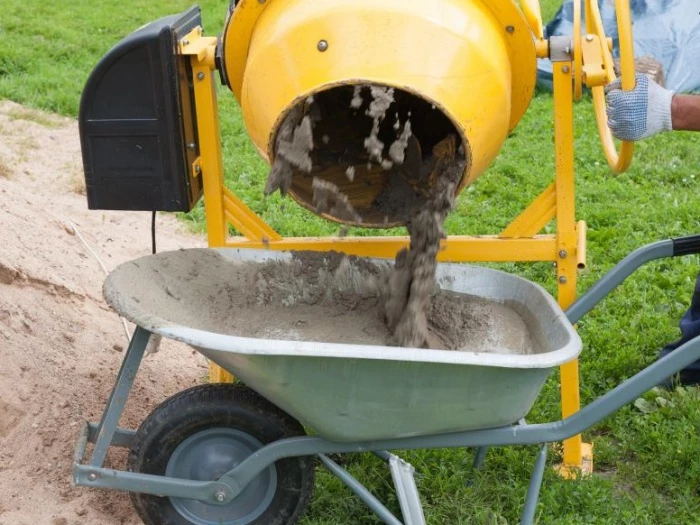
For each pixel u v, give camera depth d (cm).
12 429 364
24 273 412
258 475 331
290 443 321
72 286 430
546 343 334
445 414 314
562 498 355
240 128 717
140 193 353
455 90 317
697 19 834
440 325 350
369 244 366
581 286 476
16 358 379
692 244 357
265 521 332
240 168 622
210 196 363
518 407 316
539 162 662
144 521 331
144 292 331
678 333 442
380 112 312
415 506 320
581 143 700
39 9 1106
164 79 343
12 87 755
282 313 351
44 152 627
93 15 1102
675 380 411
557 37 346
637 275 487
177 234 526
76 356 395
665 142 706
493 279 361
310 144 319
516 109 351
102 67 343
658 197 594
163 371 409
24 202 470
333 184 331
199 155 362
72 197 552
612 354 428
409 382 308
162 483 323
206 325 340
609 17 755
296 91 318
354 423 315
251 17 338
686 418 393
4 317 389
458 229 537
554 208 357
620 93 325
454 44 319
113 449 366
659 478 366
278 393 311
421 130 349
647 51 822
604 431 394
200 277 351
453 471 365
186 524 331
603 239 526
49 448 361
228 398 326
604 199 589
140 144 349
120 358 406
